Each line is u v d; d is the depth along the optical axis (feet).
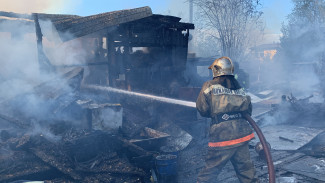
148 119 18.71
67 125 15.26
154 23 24.23
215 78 10.04
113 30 22.02
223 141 9.36
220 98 9.54
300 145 18.35
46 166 12.54
